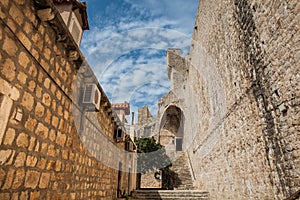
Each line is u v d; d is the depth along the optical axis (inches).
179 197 265.0
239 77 165.9
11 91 62.1
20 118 67.2
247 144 152.1
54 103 91.0
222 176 216.7
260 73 129.3
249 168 148.9
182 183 381.1
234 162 180.4
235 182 177.8
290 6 97.1
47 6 72.4
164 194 270.7
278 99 109.7
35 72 75.2
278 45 108.3
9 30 60.4
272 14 113.5
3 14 57.7
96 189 157.8
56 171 93.6
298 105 93.0
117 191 242.7
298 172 92.7
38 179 78.9
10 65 61.4
